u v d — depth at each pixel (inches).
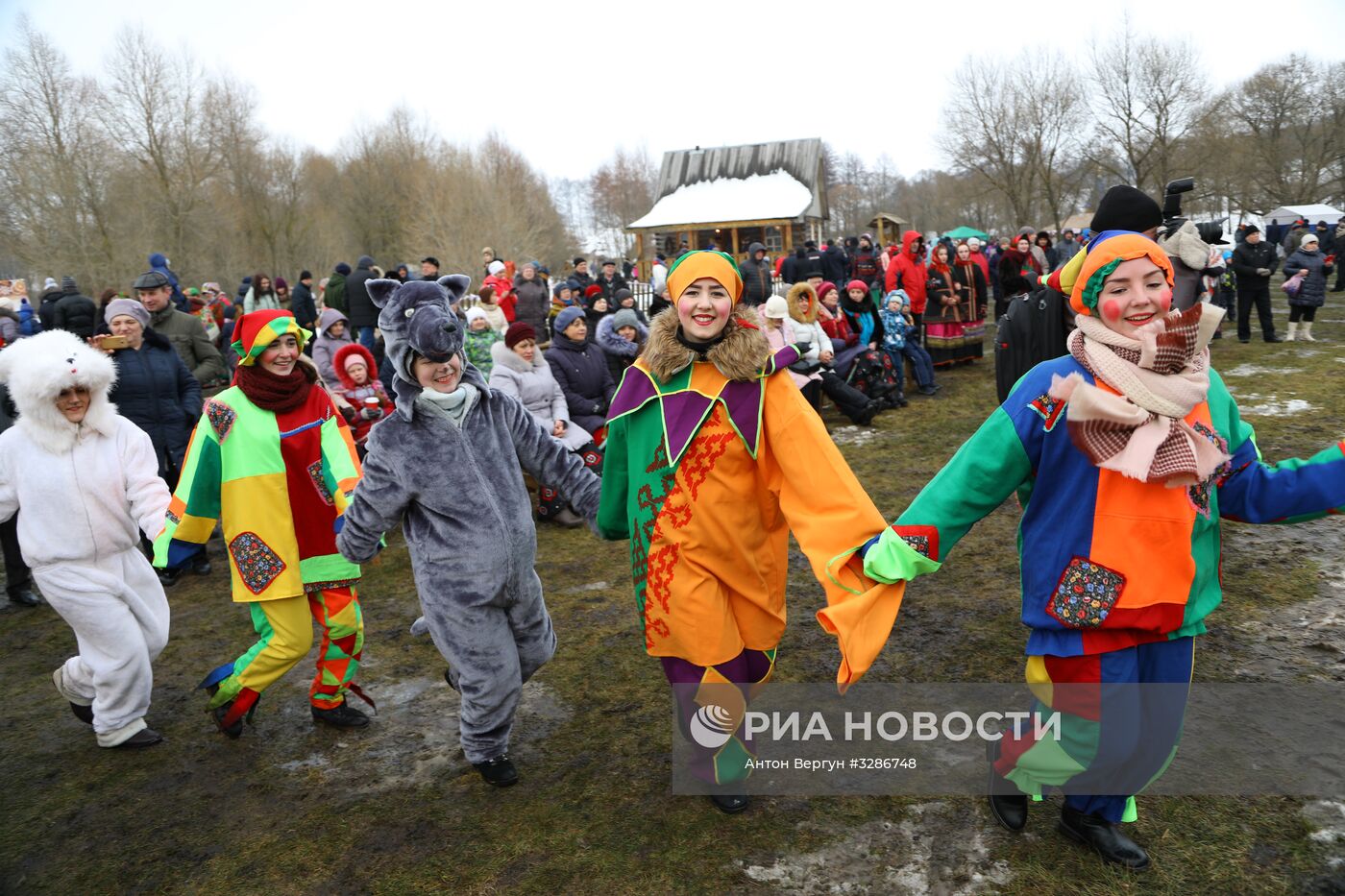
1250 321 602.5
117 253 1389.0
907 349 409.4
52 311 297.1
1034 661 109.3
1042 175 1521.9
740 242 1556.3
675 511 121.5
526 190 2138.3
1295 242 797.2
